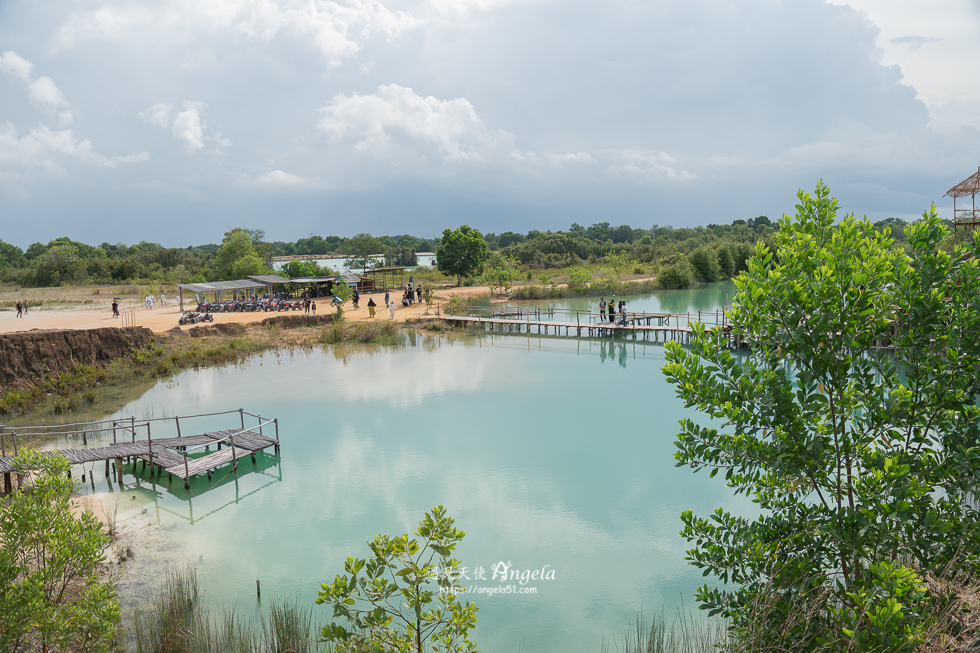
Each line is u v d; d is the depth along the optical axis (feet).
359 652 16.35
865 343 17.51
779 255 18.51
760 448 17.76
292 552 38.86
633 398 76.74
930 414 17.30
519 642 29.55
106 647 23.11
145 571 36.19
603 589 34.27
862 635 14.99
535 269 328.90
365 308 168.14
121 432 65.41
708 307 172.96
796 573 17.92
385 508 45.39
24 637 23.79
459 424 66.23
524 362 101.55
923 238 17.49
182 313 148.25
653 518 42.98
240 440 56.90
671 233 494.59
